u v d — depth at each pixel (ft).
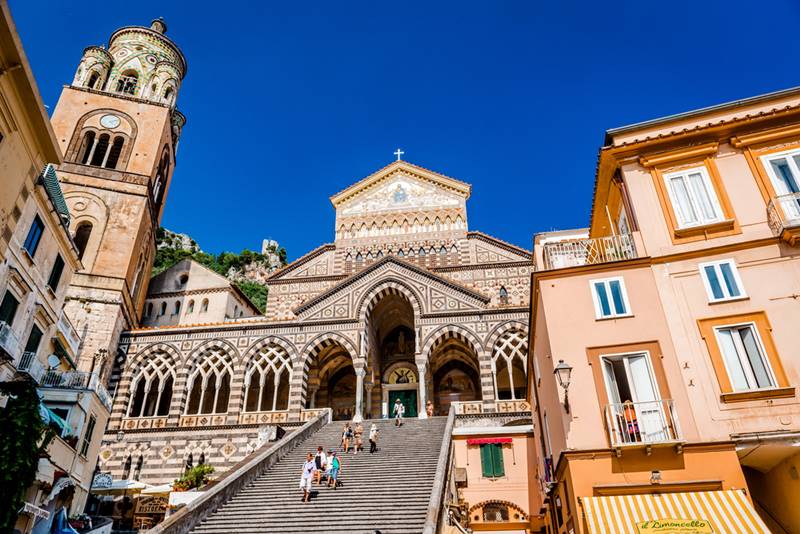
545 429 76.18
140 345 137.90
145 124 164.66
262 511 64.39
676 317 58.59
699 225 62.54
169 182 184.75
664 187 66.33
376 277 139.33
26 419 59.36
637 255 63.46
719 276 59.47
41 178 78.43
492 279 154.10
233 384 130.62
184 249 418.51
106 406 108.06
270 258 433.89
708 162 65.98
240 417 126.62
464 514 82.07
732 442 50.88
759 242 59.52
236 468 89.20
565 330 60.54
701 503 48.34
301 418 124.16
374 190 175.01
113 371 134.10
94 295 135.54
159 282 179.11
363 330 132.98
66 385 96.63
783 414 51.75
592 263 67.72
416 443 91.25
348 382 153.28
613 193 75.36
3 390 62.23
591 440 54.34
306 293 158.81
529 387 102.53
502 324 128.98
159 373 135.03
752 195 62.90
